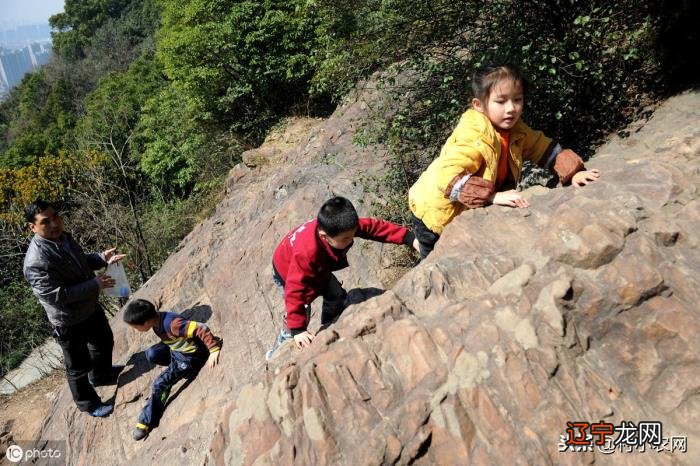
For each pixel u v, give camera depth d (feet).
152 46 149.18
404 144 16.61
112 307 29.60
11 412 24.79
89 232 34.58
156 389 12.62
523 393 5.90
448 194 7.91
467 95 13.69
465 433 5.82
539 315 6.26
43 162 44.01
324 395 6.55
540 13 12.75
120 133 52.42
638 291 6.01
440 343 6.49
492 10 13.17
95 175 38.86
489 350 6.21
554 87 12.14
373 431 6.07
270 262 15.94
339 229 7.82
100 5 212.23
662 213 6.65
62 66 163.63
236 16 40.88
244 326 13.87
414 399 6.14
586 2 12.40
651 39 12.62
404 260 13.76
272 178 23.77
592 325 6.16
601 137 12.37
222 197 34.32
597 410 5.76
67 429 14.87
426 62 14.56
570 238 6.57
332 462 6.05
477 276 7.16
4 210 41.88
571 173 7.74
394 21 14.32
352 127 21.45
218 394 11.85
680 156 8.26
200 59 43.04
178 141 47.98
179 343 12.75
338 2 16.47
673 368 5.81
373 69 17.62
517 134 7.86
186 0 44.93
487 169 7.70
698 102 10.97
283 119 41.27
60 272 13.57
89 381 15.17
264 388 7.01
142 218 38.81
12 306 36.09
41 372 28.58
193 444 9.71
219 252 19.42
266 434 6.57
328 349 7.02
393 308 7.16
